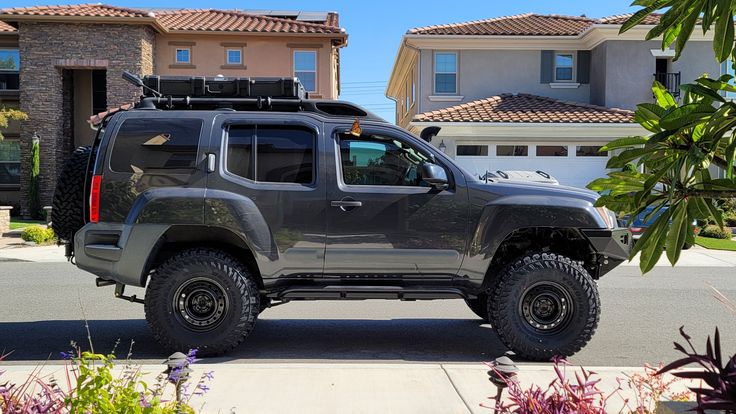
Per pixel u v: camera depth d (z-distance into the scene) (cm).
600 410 260
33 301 880
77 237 562
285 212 561
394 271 574
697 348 639
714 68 2083
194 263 546
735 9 206
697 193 238
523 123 1916
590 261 623
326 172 569
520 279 555
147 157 565
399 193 570
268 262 561
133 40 2288
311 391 447
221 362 549
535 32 2195
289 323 750
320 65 2467
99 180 559
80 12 2277
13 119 2381
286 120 577
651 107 233
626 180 252
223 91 616
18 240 1717
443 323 755
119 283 574
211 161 562
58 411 266
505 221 566
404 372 497
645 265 246
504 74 2214
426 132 653
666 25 224
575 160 2011
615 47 2088
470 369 507
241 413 402
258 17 2647
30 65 2292
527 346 554
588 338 556
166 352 594
